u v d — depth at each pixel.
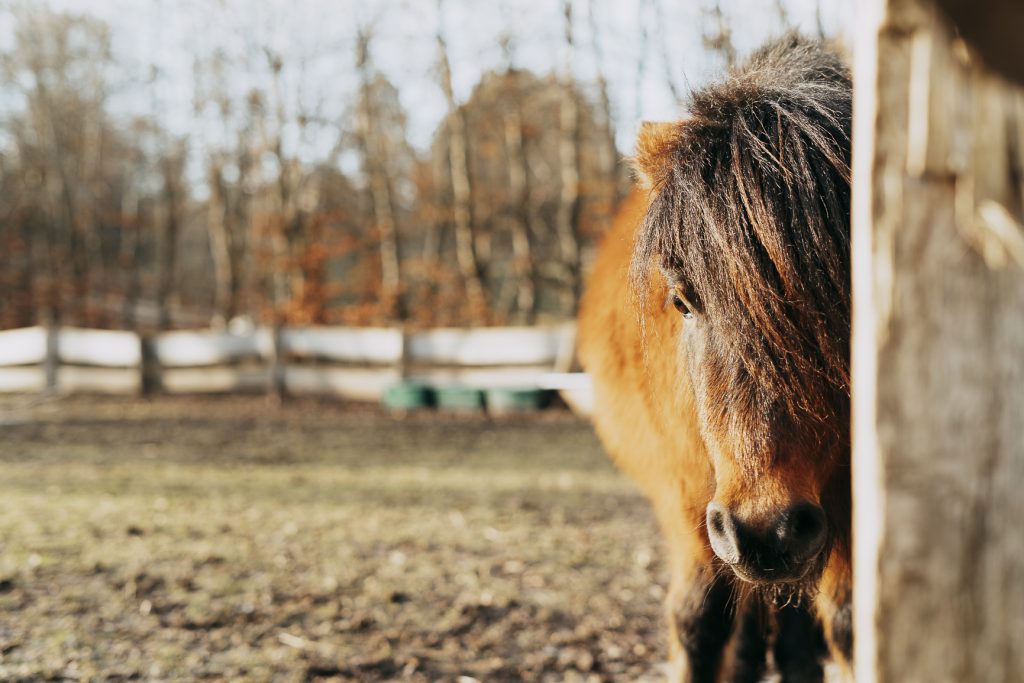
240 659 3.77
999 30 0.87
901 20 0.94
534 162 24.55
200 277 38.00
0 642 3.80
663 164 2.34
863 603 0.99
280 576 4.97
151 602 4.42
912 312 0.95
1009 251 0.91
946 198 0.93
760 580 1.84
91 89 28.23
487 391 13.40
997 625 0.93
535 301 21.36
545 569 5.29
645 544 5.91
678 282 2.02
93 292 27.14
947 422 0.94
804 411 1.82
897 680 0.96
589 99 19.12
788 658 3.38
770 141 1.95
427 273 21.64
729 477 1.90
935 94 0.92
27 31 26.98
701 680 2.73
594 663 3.90
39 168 27.80
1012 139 0.90
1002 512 0.93
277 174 21.66
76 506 6.67
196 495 7.25
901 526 0.96
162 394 15.18
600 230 18.61
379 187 21.42
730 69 2.70
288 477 8.20
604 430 3.35
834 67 2.36
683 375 2.28
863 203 0.98
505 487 7.86
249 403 14.36
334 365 14.84
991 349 0.93
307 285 21.59
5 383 15.30
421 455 9.67
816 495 1.86
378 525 6.31
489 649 4.04
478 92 20.11
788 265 1.78
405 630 4.21
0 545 5.39
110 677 3.51
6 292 25.88
